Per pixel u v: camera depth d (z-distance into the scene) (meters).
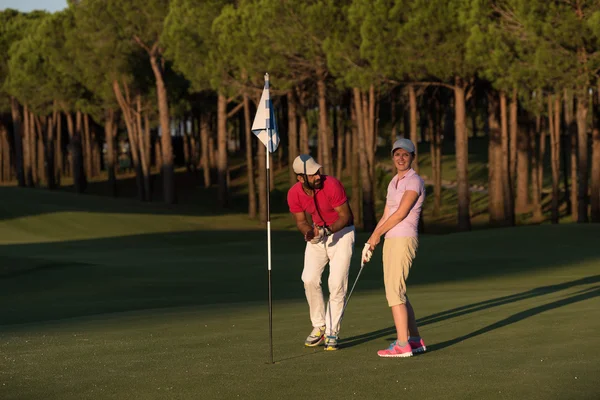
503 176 53.28
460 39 41.56
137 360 9.04
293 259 31.59
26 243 48.09
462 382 7.07
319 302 9.76
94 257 35.75
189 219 64.75
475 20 38.78
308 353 9.20
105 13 68.88
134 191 98.12
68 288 22.31
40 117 102.25
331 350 9.32
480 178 85.00
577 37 35.12
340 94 61.03
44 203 66.56
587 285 17.52
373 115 50.84
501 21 38.69
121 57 71.50
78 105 83.12
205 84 65.12
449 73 43.25
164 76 76.69
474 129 113.62
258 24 49.00
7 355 9.81
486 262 26.31
